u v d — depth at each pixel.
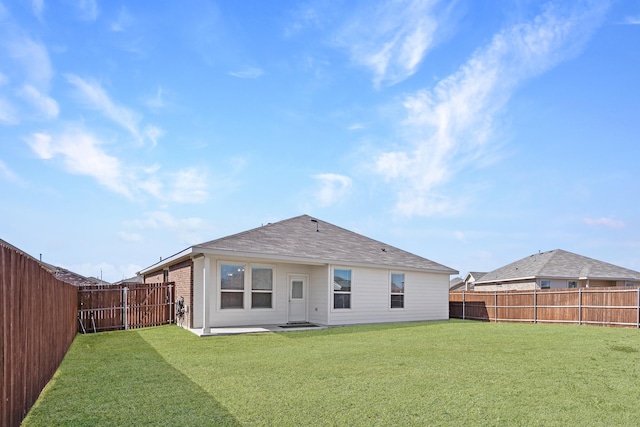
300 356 8.45
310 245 15.73
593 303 16.38
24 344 4.68
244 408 4.96
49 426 4.40
